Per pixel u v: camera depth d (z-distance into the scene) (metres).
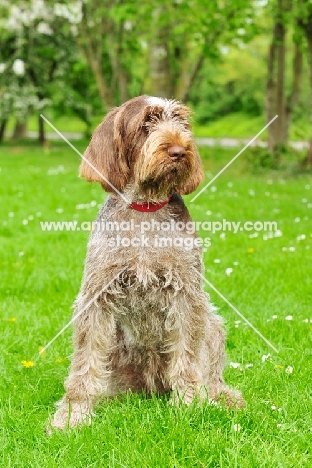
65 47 31.81
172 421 3.84
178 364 4.14
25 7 30.92
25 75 32.25
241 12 17.62
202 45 18.27
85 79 32.88
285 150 19.89
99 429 3.82
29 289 7.00
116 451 3.58
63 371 4.90
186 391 4.13
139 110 4.14
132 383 4.52
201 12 17.30
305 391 4.39
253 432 3.79
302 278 7.15
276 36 19.06
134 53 22.64
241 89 43.47
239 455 3.47
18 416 4.09
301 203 12.27
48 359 5.17
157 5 17.19
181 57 21.30
